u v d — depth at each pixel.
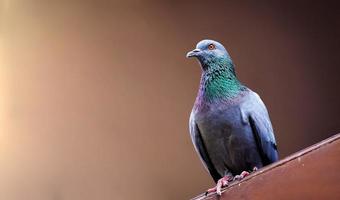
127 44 14.89
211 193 4.72
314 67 14.97
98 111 14.38
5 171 13.88
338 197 3.89
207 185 13.72
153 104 14.44
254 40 15.02
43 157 14.02
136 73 14.67
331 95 14.80
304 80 14.81
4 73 14.66
